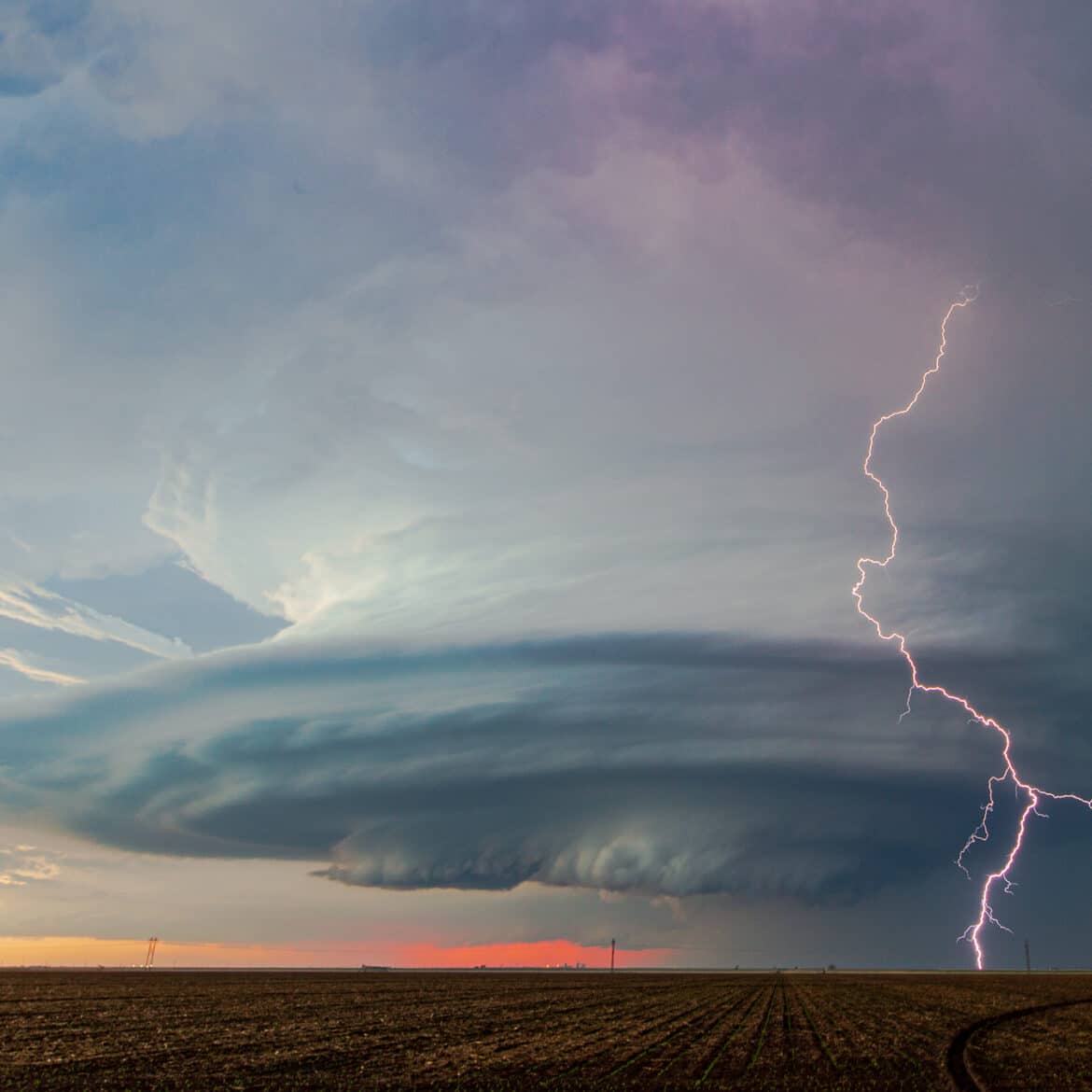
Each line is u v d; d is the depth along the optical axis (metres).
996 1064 33.03
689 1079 28.94
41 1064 30.39
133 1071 29.30
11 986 77.50
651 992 77.62
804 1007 59.84
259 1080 27.97
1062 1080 29.59
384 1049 35.16
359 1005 58.31
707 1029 43.84
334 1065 31.05
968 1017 51.84
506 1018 49.09
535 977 118.69
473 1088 26.78
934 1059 33.81
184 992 71.75
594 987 88.00
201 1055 33.16
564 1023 46.53
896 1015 53.69
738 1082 28.48
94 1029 41.28
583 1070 30.39
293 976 115.62
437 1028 43.50
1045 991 80.75
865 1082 28.81
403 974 130.38
